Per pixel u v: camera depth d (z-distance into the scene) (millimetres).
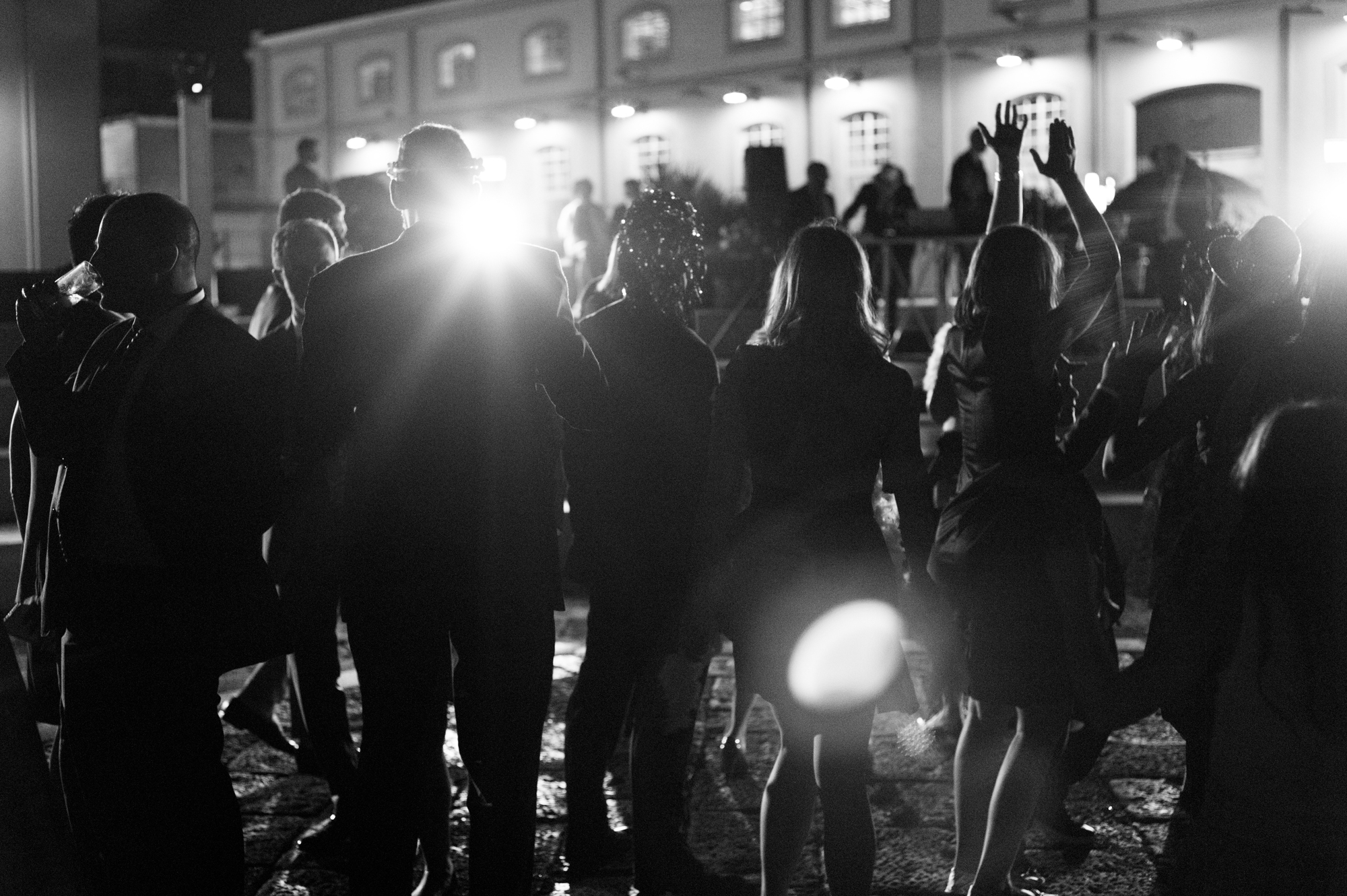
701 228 4172
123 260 3355
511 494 3496
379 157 35906
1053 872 4242
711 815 4805
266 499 3438
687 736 4078
